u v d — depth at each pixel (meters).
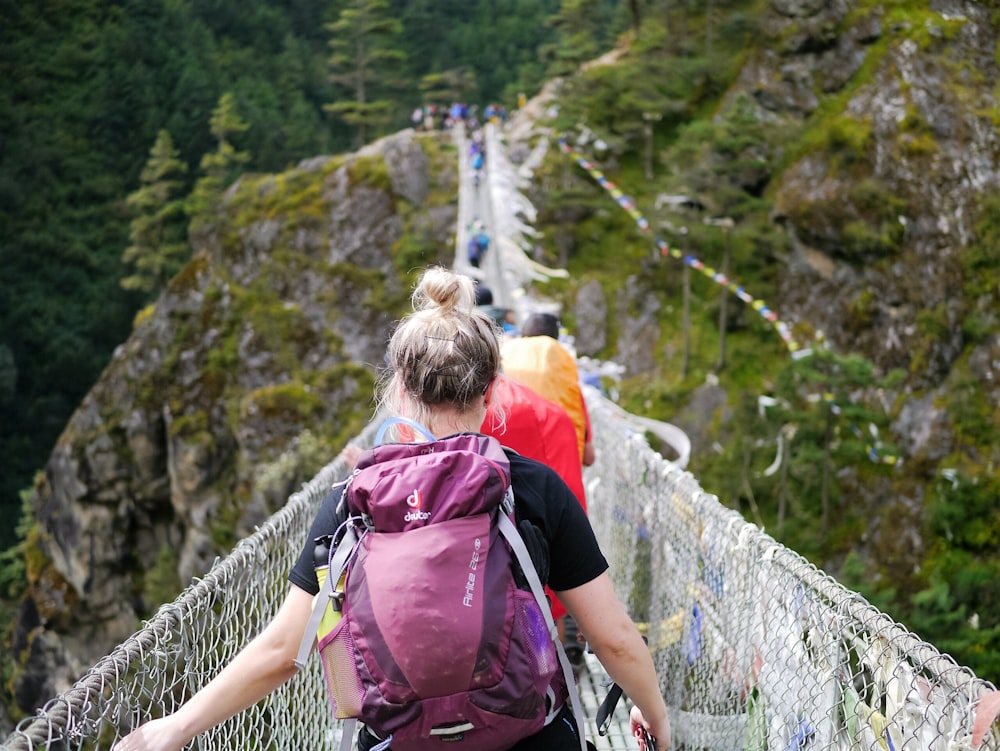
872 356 35.28
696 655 3.34
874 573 29.81
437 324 1.72
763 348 35.47
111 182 85.50
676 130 43.47
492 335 1.76
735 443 31.41
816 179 37.59
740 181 38.66
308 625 1.55
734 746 2.79
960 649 23.55
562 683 1.64
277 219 40.94
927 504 30.77
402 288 39.47
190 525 39.03
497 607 1.47
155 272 62.31
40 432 73.31
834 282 36.22
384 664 1.44
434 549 1.48
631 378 35.38
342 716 1.50
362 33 70.31
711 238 36.50
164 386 39.94
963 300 34.94
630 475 5.09
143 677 1.72
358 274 40.03
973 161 36.50
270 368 39.19
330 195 41.19
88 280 81.06
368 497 1.53
